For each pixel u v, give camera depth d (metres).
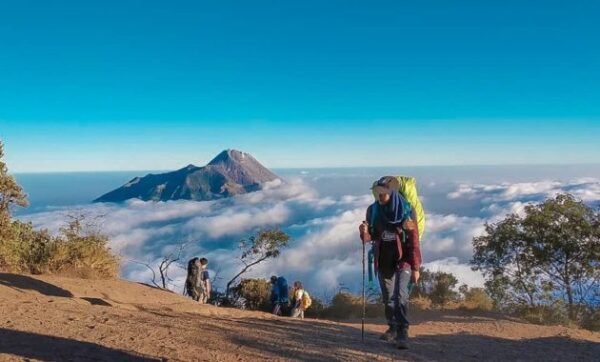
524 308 15.94
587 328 15.74
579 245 16.45
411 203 6.30
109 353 4.75
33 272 12.23
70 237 13.38
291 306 15.45
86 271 12.77
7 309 6.31
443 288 16.98
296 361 5.11
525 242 17.23
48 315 6.20
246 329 6.52
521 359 6.06
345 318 16.42
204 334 5.95
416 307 14.91
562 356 6.30
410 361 5.52
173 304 9.70
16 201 12.61
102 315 6.57
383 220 6.12
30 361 4.25
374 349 5.91
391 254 6.14
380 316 16.33
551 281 16.83
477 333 8.23
